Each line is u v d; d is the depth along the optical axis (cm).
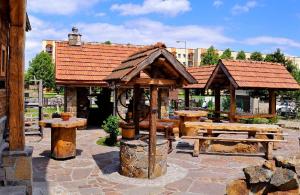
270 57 3291
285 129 1958
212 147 1170
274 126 1177
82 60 1877
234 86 1614
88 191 731
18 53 658
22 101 662
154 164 835
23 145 665
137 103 909
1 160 682
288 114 2770
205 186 775
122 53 2020
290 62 3291
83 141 1393
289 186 508
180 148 1245
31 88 1852
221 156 1113
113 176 850
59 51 1894
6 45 1165
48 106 3031
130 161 839
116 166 955
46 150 1178
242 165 987
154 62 844
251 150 1163
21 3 653
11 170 648
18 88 659
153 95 832
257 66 1772
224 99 2812
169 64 848
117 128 1314
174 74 879
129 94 1908
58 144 1028
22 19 657
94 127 1847
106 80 954
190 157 1092
